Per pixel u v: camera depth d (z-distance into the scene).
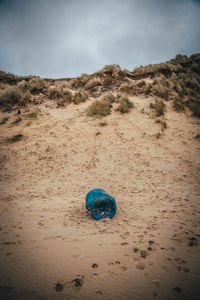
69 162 7.90
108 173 6.95
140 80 16.83
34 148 9.08
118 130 9.88
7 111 13.43
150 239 2.66
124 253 2.30
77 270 1.95
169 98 13.01
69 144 9.16
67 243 2.55
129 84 16.03
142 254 2.27
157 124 10.05
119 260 2.15
